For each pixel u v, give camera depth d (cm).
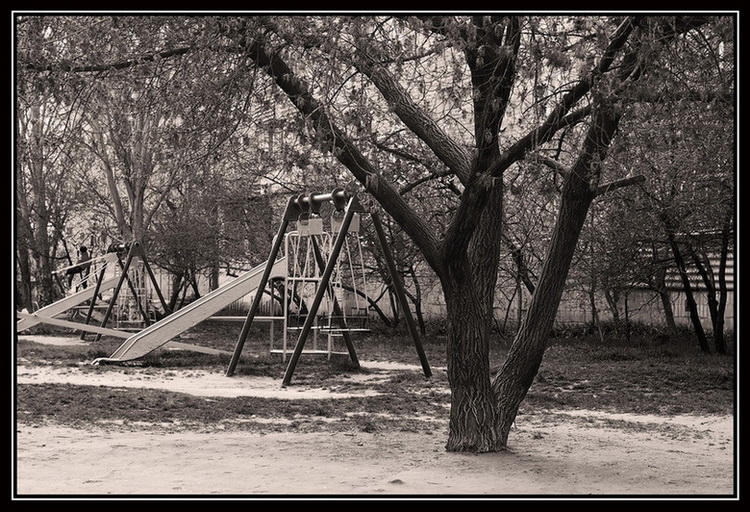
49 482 744
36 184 3103
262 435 1004
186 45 942
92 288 2705
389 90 909
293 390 1459
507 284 2656
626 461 876
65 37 926
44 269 3244
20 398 1211
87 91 988
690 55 863
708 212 1859
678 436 1041
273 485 741
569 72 820
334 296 1891
